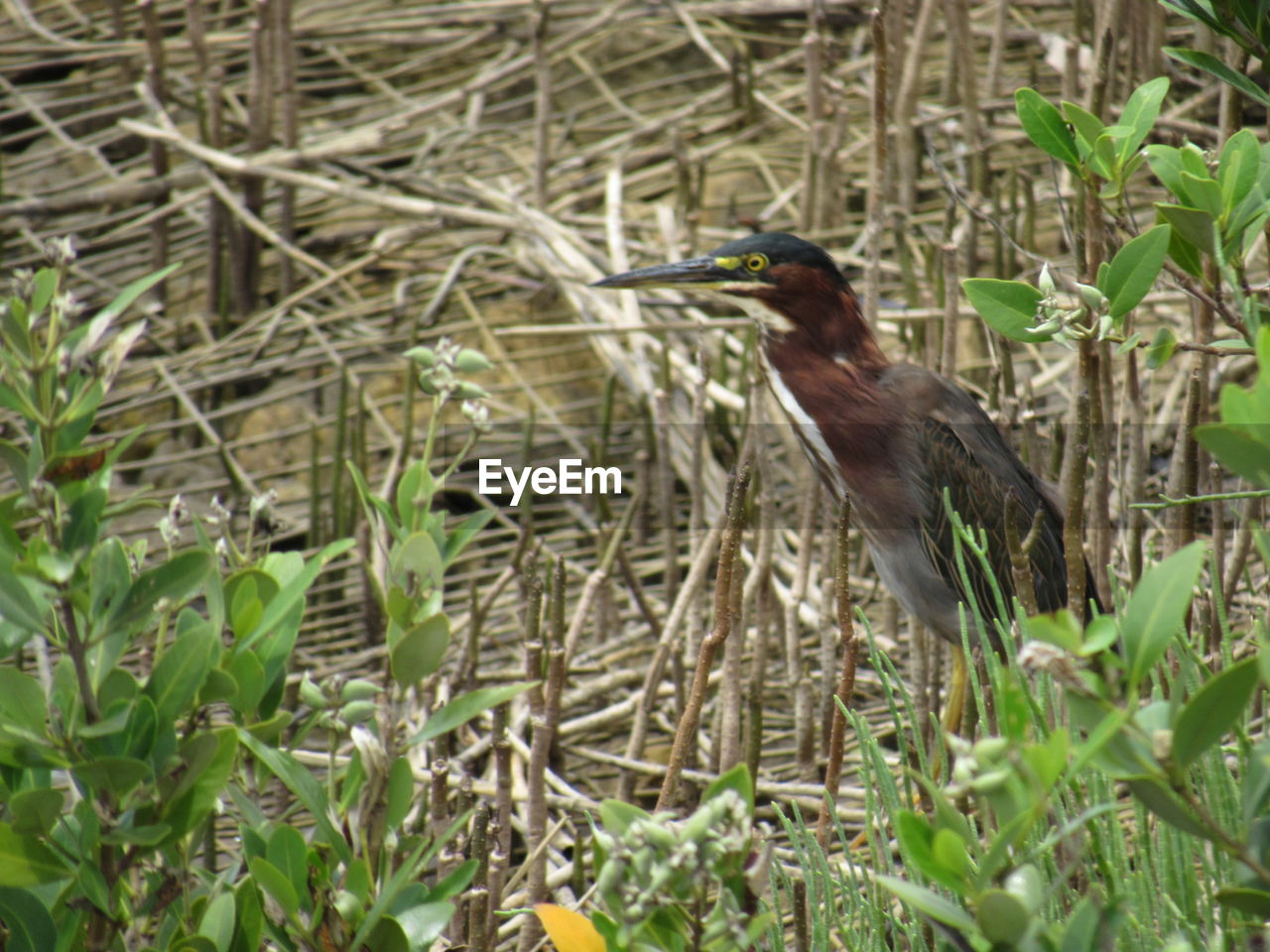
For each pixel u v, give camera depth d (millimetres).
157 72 12203
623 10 14695
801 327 7512
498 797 5227
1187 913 3895
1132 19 8961
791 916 5508
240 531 9852
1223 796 3848
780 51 14523
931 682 7336
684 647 8164
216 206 11570
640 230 12031
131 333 3443
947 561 7117
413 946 3877
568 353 11328
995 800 2918
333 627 9055
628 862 3123
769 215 11742
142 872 3971
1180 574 2781
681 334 10688
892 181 11289
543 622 8578
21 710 3508
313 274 12242
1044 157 11734
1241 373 8062
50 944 3838
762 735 7488
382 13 14820
